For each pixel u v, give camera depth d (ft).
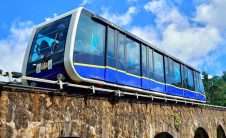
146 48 52.65
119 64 43.62
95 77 38.32
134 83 47.03
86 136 33.71
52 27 39.58
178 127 61.31
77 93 33.30
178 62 68.08
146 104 48.49
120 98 41.11
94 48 39.01
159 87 55.72
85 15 38.47
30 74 39.47
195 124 72.08
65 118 30.78
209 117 82.94
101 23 41.29
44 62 38.09
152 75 53.42
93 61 38.40
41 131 27.66
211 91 315.58
